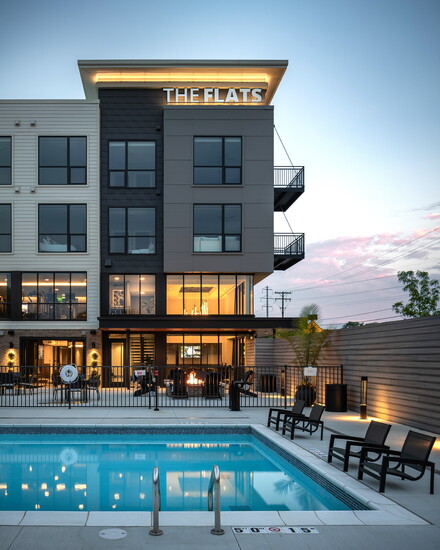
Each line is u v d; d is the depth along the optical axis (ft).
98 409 55.52
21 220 86.48
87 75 89.10
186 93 89.04
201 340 88.17
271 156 86.99
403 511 22.06
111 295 86.63
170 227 85.71
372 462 28.12
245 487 30.55
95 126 87.51
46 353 85.87
